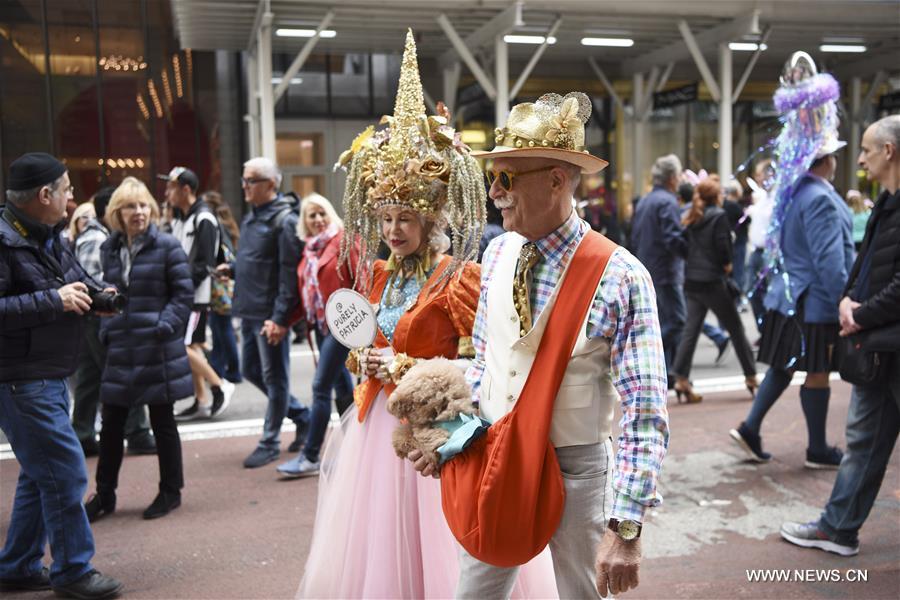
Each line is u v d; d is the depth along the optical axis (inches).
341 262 124.4
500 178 82.1
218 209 310.8
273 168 211.3
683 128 675.4
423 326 108.2
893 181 133.2
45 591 138.9
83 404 214.4
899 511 166.6
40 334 128.3
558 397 80.7
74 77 429.1
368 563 110.5
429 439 85.7
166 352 168.4
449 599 107.7
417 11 423.8
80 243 225.6
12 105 417.4
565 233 83.0
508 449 80.0
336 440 126.3
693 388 272.5
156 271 167.8
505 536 80.2
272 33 469.1
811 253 174.7
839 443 210.5
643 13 444.1
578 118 80.9
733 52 609.9
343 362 194.4
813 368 183.3
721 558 146.5
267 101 419.5
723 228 252.5
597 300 79.4
